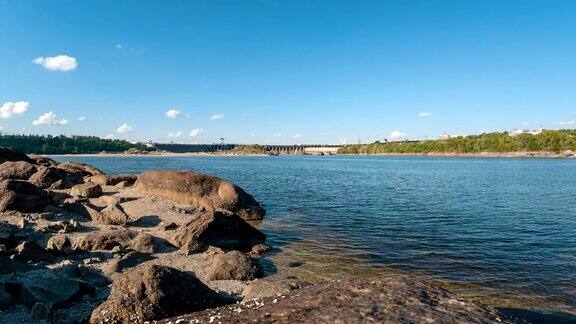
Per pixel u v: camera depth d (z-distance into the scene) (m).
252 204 34.72
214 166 131.88
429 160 198.62
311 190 56.03
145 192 36.34
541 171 102.69
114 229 22.70
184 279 12.37
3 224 22.02
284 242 25.30
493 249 23.66
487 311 8.16
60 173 40.19
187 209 31.27
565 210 38.53
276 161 189.75
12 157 47.34
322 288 9.84
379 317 7.67
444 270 19.75
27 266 15.95
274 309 8.56
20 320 11.62
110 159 197.00
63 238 19.11
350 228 29.67
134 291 11.62
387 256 22.16
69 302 13.00
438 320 7.54
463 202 44.19
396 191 55.41
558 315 14.48
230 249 22.98
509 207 40.50
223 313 8.91
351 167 128.00
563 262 21.06
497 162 165.50
